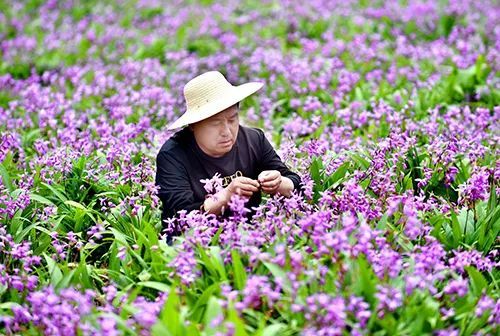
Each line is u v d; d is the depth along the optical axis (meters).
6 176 6.62
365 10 15.84
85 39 15.08
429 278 4.45
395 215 5.51
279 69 11.39
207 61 12.34
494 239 5.55
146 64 12.29
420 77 10.80
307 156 6.88
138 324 4.35
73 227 6.32
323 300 4.10
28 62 13.56
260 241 4.91
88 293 4.51
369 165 6.59
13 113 9.84
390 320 4.27
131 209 6.09
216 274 4.87
